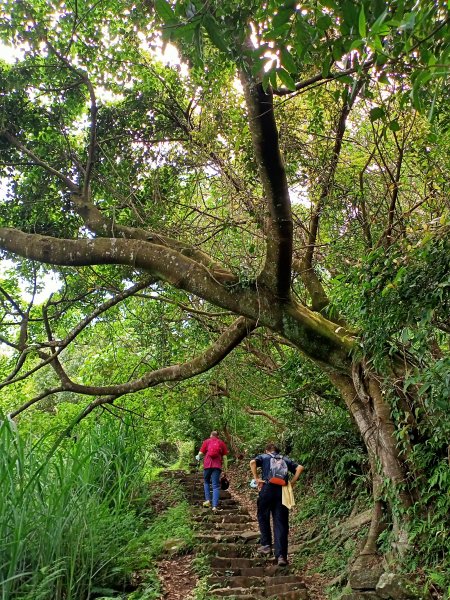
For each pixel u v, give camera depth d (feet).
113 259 19.42
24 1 21.75
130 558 19.44
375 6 7.64
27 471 16.74
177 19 8.72
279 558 20.66
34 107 24.20
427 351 15.07
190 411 42.06
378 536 18.25
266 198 16.70
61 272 27.12
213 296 18.60
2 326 27.86
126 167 24.62
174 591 18.53
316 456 31.22
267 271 18.16
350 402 19.79
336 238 22.66
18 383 35.27
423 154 19.49
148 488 33.42
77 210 22.49
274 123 14.66
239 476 46.01
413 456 17.08
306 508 29.43
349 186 22.98
